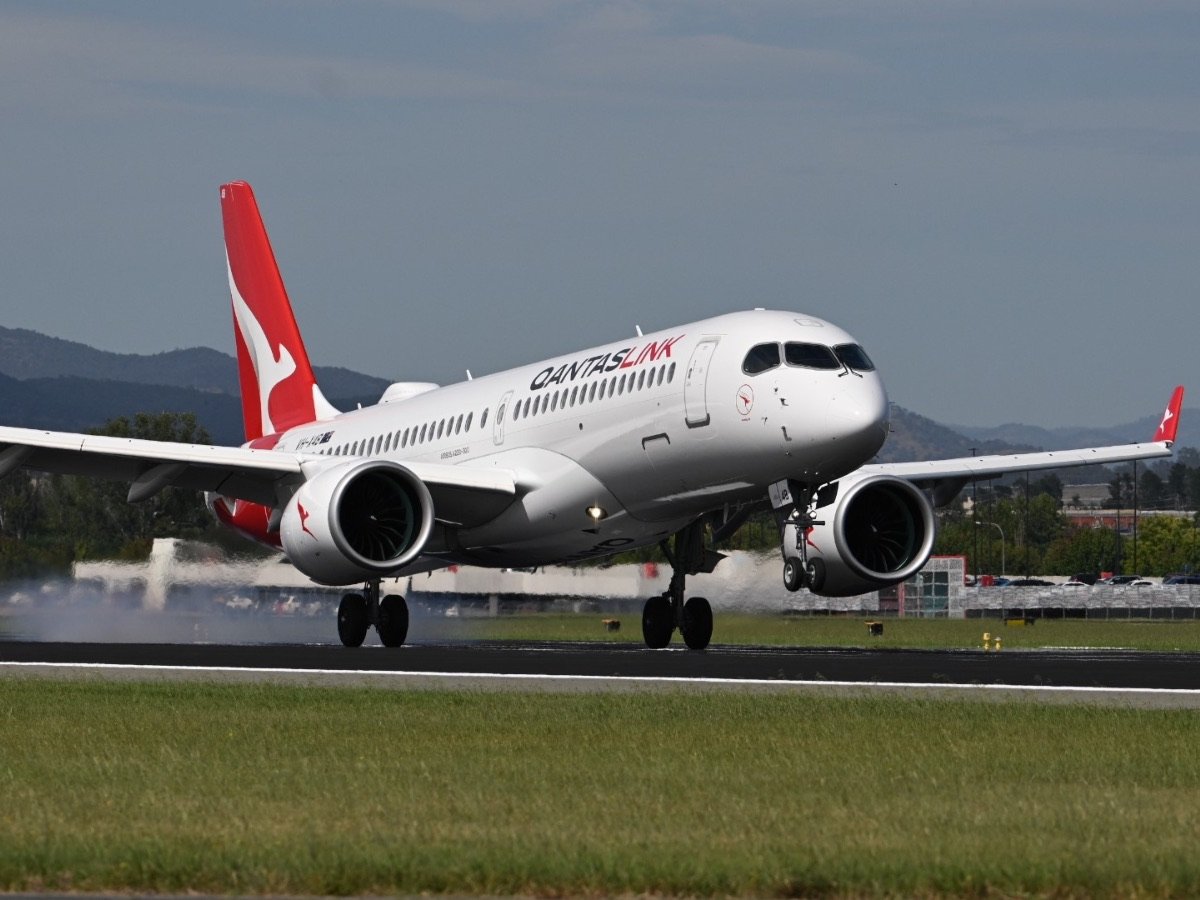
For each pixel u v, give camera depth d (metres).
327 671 76.94
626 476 105.00
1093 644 154.00
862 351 98.12
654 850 34.06
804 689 68.62
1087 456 122.44
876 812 39.09
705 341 100.56
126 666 81.38
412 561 102.00
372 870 32.41
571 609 160.25
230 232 153.00
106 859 33.44
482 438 116.06
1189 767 46.75
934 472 117.62
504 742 51.91
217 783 43.97
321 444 139.25
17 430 106.81
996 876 31.58
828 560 102.38
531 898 31.52
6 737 53.75
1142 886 31.17
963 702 62.81
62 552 163.25
